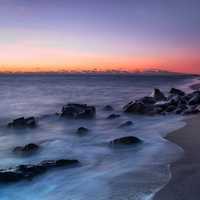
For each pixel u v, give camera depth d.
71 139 16.25
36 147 13.72
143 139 14.83
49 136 17.44
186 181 8.38
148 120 21.89
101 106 32.53
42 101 40.38
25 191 8.62
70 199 8.01
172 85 83.50
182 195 7.41
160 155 11.45
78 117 23.77
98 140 15.59
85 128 18.48
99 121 22.56
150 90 62.34
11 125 20.72
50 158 12.20
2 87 79.62
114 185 8.63
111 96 47.72
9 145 15.20
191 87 61.75
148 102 29.50
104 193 8.14
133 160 11.09
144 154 11.89
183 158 10.77
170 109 25.09
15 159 12.21
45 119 24.28
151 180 8.75
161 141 13.93
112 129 19.03
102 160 11.55
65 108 25.33
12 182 9.02
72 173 9.96
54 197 8.20
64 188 8.73
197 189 7.75
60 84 101.44
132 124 20.11
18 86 86.25
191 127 16.81
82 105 26.20
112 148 13.37
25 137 17.34
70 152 13.16
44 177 9.55
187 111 23.34
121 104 35.03
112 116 23.91
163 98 31.69
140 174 9.37
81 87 78.94
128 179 9.02
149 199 7.37
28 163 11.45
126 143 13.67
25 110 30.83
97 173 9.90
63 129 19.80
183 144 12.88
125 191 8.10
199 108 23.95
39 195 8.38
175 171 9.34
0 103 37.91
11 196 8.34
